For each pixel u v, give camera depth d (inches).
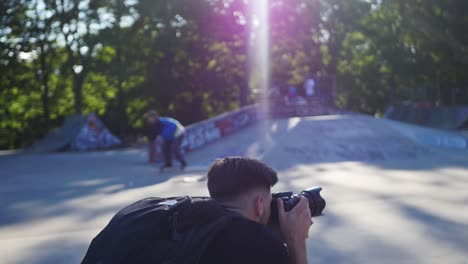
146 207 63.9
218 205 61.4
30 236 221.6
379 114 2137.1
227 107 1535.4
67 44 1216.8
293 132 631.2
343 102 2048.5
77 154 821.2
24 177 467.2
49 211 279.9
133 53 1347.2
